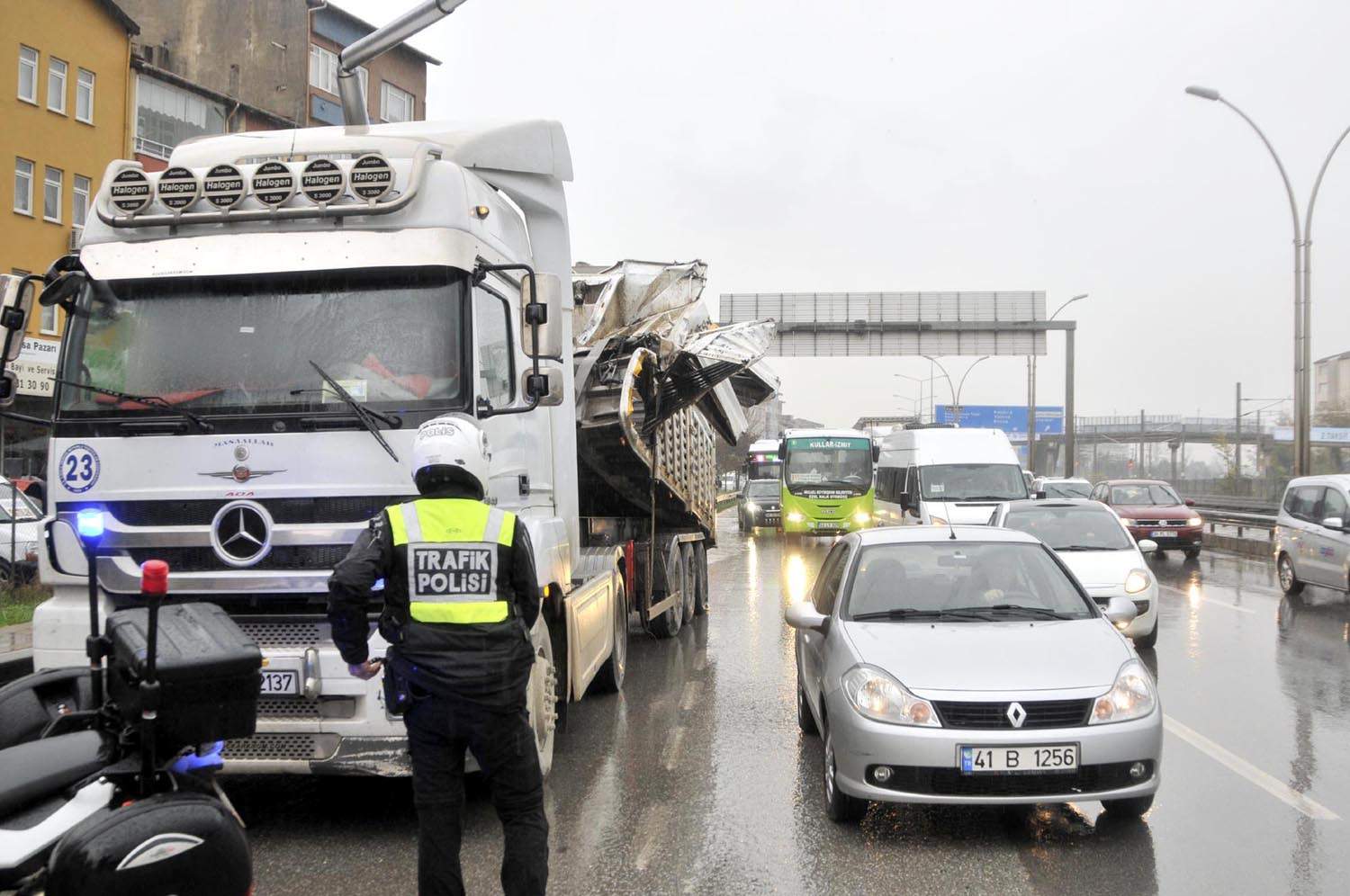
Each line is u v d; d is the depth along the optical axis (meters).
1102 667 5.64
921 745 5.30
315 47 39.09
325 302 5.57
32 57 29.08
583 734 7.72
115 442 5.47
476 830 5.57
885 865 5.05
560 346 5.75
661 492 11.73
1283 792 6.16
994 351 43.41
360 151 6.50
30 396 23.70
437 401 5.42
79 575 5.46
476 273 5.69
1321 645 11.51
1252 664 10.36
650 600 11.28
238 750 5.37
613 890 4.75
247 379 5.48
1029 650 5.81
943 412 81.81
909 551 7.06
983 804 5.70
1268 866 4.98
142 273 5.66
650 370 10.55
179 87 33.78
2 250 28.25
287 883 4.86
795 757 7.03
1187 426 111.44
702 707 8.64
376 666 4.05
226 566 5.35
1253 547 24.50
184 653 3.30
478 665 3.87
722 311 44.38
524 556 4.05
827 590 7.34
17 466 26.55
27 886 3.13
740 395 15.06
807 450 31.08
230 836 3.18
